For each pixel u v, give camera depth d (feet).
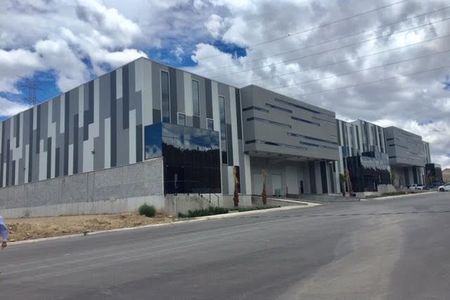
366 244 42.37
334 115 245.04
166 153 122.11
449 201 114.32
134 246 51.83
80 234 80.53
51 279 32.30
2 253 52.49
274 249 41.81
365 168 258.16
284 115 202.28
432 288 24.36
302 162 241.96
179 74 158.20
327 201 194.90
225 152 173.58
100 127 158.30
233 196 167.02
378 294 23.59
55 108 181.57
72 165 168.66
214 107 171.42
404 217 70.95
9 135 208.03
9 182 204.44
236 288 26.27
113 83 155.63
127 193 128.47
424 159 392.47
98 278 31.63
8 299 26.11
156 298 24.72
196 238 56.44
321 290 24.98
